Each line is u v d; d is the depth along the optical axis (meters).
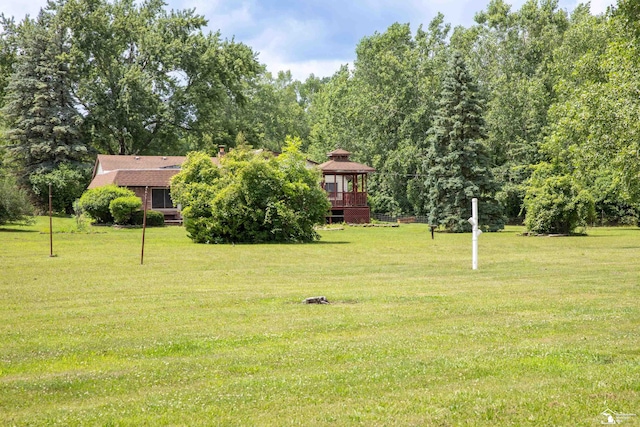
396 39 65.50
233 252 25.05
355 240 32.91
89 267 19.27
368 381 6.61
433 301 12.16
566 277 16.09
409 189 59.88
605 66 22.92
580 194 36.19
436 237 35.53
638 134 19.36
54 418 5.60
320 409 5.73
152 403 5.99
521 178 54.91
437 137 45.22
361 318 10.34
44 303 12.25
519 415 5.46
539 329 9.25
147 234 35.41
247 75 67.69
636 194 22.83
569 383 6.37
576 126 23.03
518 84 57.34
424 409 5.65
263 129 84.56
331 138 73.00
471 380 6.58
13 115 55.06
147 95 59.62
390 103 61.69
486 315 10.54
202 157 32.09
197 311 11.21
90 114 59.72
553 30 60.03
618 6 22.14
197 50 63.06
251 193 30.75
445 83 45.84
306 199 32.09
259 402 5.96
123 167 54.28
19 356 7.93
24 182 52.84
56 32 58.81
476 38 67.12
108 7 64.62
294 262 21.14
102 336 9.07
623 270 17.67
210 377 6.91
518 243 30.30
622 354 7.64
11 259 21.62
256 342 8.63
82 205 43.62
